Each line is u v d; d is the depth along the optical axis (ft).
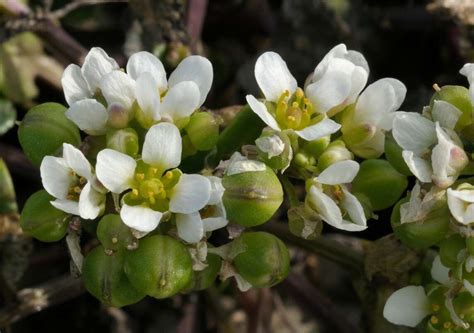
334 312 0.35
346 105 0.23
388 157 0.22
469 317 0.23
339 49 0.23
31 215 0.22
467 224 0.21
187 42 0.35
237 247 0.22
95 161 0.22
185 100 0.21
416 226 0.22
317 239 0.28
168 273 0.21
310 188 0.21
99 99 0.22
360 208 0.21
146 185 0.21
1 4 0.33
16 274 0.31
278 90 0.22
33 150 0.22
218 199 0.21
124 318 0.36
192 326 0.36
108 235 0.20
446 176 0.21
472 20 0.34
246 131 0.24
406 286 0.25
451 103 0.21
